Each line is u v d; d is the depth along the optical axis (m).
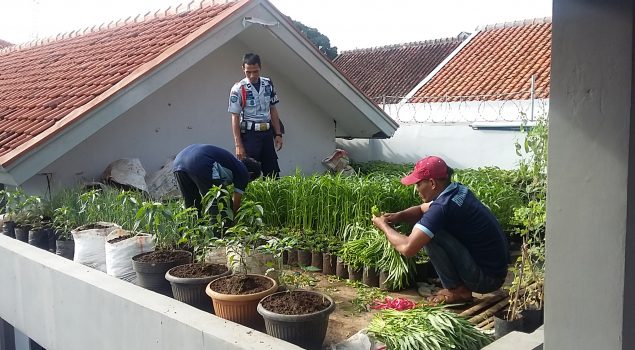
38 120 7.02
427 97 17.22
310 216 5.96
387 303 4.20
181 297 3.99
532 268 4.11
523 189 7.80
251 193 6.19
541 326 3.54
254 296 3.58
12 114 7.91
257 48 9.32
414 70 24.94
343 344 3.28
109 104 6.68
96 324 4.21
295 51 8.84
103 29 11.67
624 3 2.09
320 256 5.50
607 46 2.16
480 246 4.29
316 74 9.30
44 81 9.11
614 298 2.26
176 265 4.43
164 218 4.89
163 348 3.60
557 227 2.41
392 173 10.27
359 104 9.89
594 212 2.28
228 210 4.48
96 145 7.68
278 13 8.47
